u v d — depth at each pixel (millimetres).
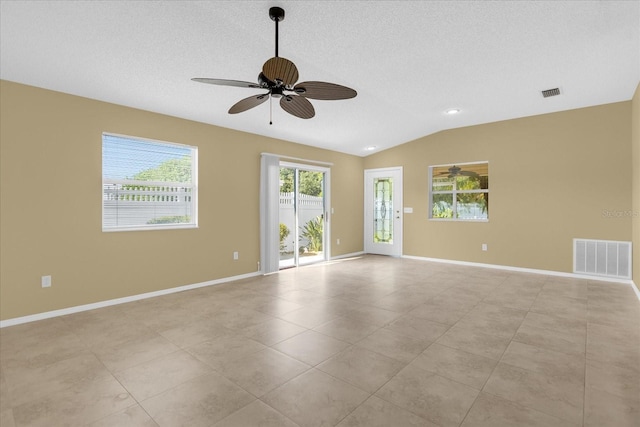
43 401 1990
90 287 3752
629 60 3471
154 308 3760
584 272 5113
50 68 3160
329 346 2736
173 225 4496
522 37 3008
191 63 3293
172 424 1777
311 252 6641
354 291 4438
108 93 3719
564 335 2924
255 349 2686
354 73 3766
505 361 2457
